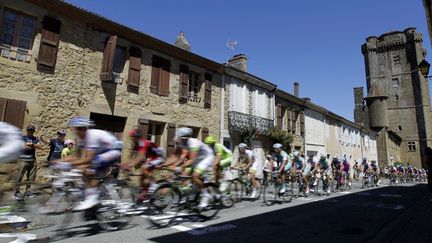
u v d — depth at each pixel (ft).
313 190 40.37
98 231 16.43
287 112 72.02
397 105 191.21
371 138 141.49
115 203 17.42
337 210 26.45
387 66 197.88
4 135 13.66
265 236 16.62
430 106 185.26
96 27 36.29
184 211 22.16
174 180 21.06
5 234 14.58
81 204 15.74
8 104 28.53
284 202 30.73
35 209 15.10
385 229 18.88
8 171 15.06
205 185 21.84
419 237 16.33
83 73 34.60
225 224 19.22
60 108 32.40
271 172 30.50
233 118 54.08
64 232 15.84
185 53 46.16
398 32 195.42
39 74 31.07
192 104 47.52
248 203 28.66
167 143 42.70
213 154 22.15
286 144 66.28
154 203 20.15
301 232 17.84
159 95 42.68
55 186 15.42
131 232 16.51
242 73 56.65
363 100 191.42
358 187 58.18
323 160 42.37
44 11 31.99
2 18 29.32
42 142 30.09
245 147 30.89
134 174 19.33
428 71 35.47
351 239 16.47
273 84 64.49
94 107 35.24
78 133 15.97
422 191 48.80
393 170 78.79
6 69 28.89
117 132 37.96
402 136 187.42
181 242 14.93
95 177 16.37
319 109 86.22
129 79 38.73
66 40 33.50
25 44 30.78
